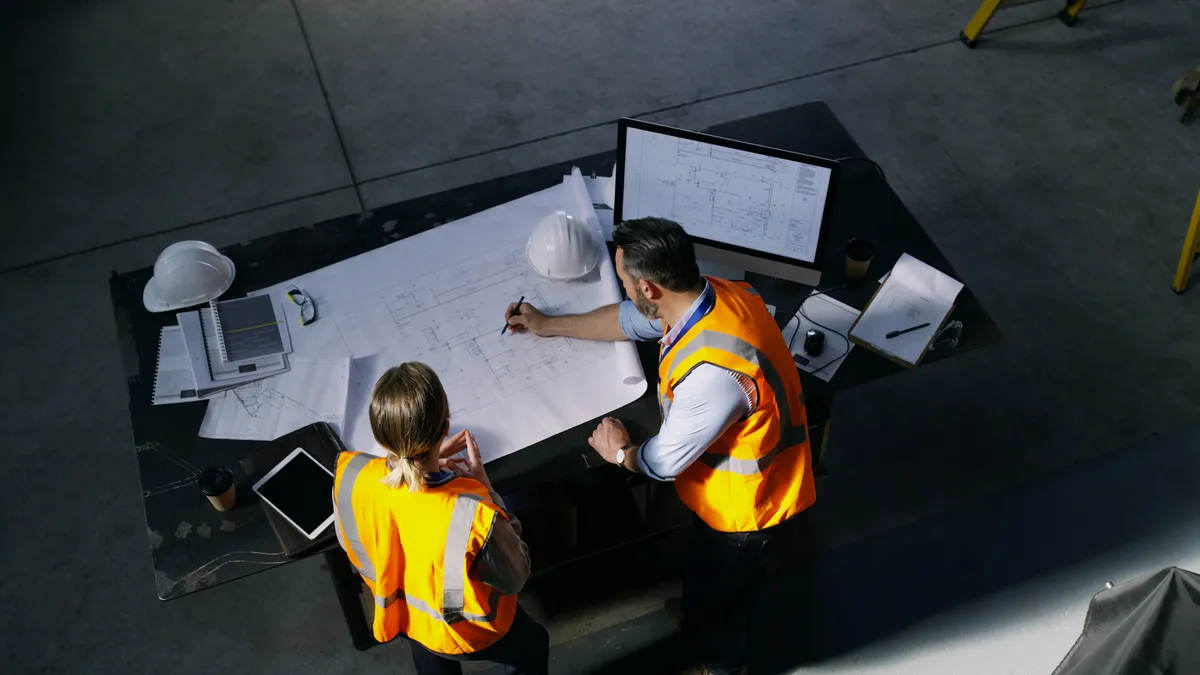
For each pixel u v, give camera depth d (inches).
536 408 95.9
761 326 82.5
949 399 139.9
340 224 112.0
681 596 116.0
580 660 114.7
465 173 171.5
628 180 102.3
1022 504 129.0
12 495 132.6
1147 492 129.8
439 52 191.5
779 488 89.4
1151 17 196.5
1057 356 144.6
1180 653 68.7
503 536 77.1
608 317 100.2
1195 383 141.5
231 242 161.5
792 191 96.5
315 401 96.7
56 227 163.6
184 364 100.0
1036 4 199.2
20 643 119.0
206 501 90.0
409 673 115.6
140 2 200.1
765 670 115.0
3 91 183.9
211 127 178.4
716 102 182.9
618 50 192.2
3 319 151.7
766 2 200.7
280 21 197.0
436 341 101.4
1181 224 161.8
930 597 120.6
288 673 116.0
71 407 141.9
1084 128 177.2
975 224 162.4
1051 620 118.3
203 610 121.0
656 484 105.5
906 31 195.6
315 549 86.3
